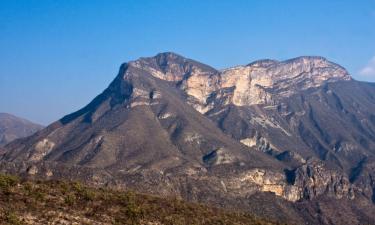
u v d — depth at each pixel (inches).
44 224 3144.7
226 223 3909.9
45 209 3324.3
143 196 4126.5
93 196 3668.8
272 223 4539.9
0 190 3444.9
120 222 3398.1
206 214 4025.6
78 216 3351.4
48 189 3624.5
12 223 3041.3
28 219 3154.5
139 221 3479.3
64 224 3201.3
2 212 3161.9
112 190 4153.5
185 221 3713.1
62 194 3609.7
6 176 3651.6
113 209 3570.4
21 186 3597.4
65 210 3385.8
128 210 3558.1
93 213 3437.5
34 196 3452.3
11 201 3331.7
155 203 3944.4
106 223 3348.9
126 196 3846.0
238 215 4421.8
